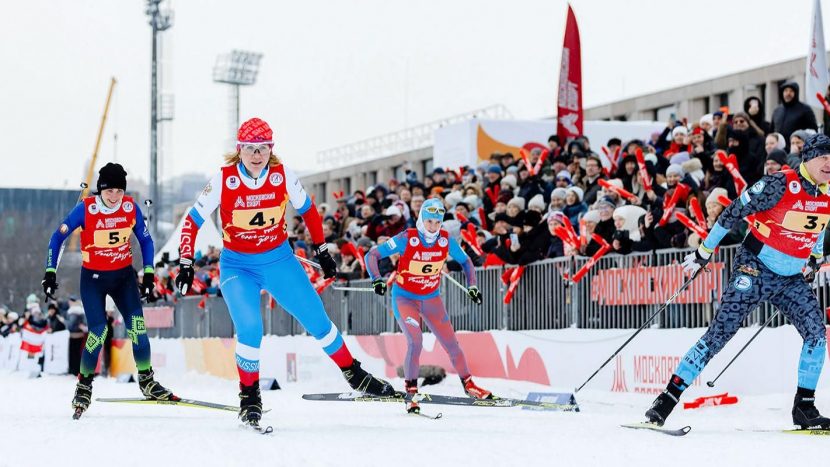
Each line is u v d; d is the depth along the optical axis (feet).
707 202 35.45
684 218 35.19
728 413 31.19
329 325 25.73
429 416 29.76
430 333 49.62
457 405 33.94
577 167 50.98
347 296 56.90
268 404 38.27
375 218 56.80
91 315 30.37
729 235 34.27
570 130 60.18
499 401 32.55
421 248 33.37
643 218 38.32
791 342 31.94
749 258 24.26
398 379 51.16
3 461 19.71
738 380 34.01
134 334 30.83
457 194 56.85
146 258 31.01
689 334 35.29
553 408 32.42
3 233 162.91
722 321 24.39
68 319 80.23
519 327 44.60
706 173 42.57
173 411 34.40
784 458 19.17
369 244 55.16
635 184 46.16
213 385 61.93
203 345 70.49
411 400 30.76
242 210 24.23
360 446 20.97
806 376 24.31
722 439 22.21
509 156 59.62
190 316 73.87
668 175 40.98
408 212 58.29
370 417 30.01
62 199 166.40
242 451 20.27
